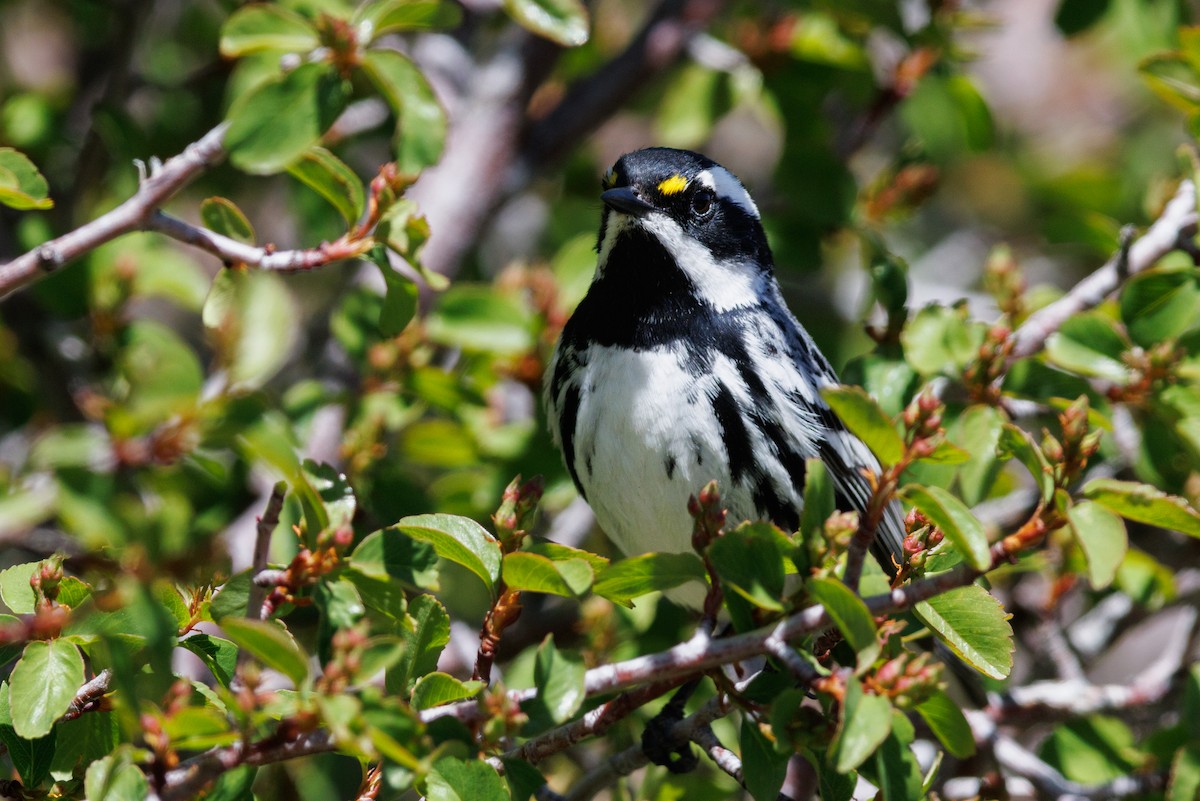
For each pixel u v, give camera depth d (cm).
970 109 1271
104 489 696
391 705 549
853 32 1218
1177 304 917
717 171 1026
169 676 638
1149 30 1238
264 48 786
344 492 668
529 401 1252
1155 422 980
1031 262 1730
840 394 574
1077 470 594
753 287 1009
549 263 1384
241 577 653
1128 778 939
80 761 679
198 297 1123
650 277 968
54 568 662
